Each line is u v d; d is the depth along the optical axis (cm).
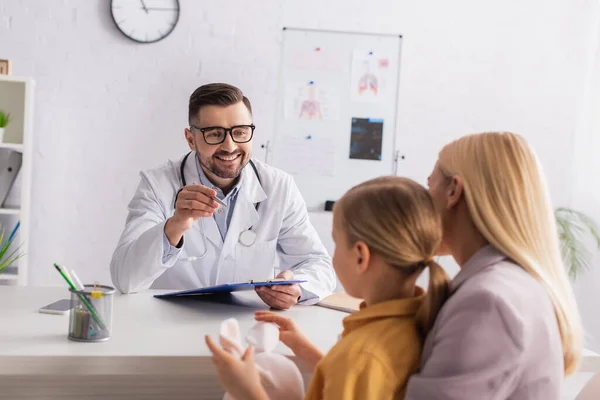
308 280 172
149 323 132
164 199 193
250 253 198
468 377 80
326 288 175
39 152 311
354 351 86
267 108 325
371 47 329
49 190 313
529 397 84
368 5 329
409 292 97
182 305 152
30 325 126
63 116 312
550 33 340
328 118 328
